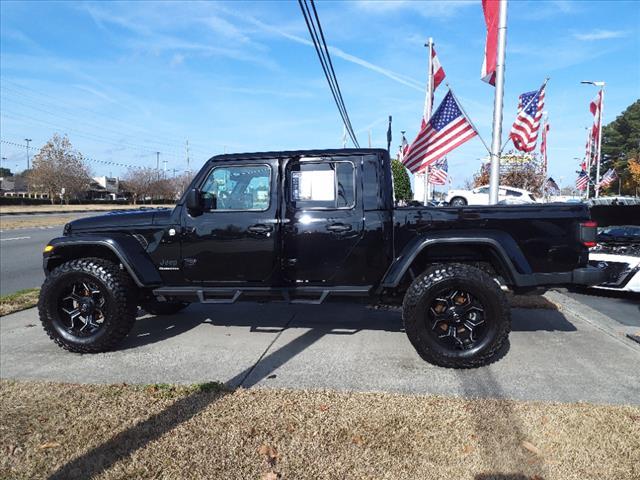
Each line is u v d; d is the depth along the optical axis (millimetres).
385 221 4668
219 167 4980
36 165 62656
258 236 4832
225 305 6852
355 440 3078
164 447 3023
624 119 76062
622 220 9203
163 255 5020
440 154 9750
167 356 4750
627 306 6836
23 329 5789
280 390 3836
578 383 3965
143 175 87125
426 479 2695
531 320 5918
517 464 2814
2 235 19625
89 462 2879
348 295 4770
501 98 8406
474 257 4746
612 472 2732
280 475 2744
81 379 4180
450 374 4188
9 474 2783
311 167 4820
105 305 4848
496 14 8516
